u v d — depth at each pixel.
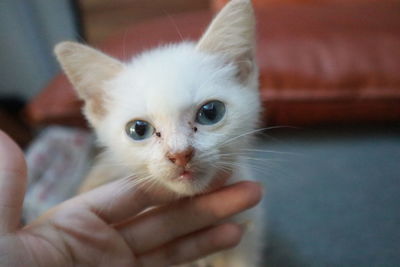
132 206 0.18
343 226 0.22
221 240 0.19
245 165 0.20
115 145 0.18
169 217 0.18
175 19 0.35
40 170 0.32
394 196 0.24
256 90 0.19
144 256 0.19
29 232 0.16
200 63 0.17
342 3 0.39
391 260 0.20
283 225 0.23
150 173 0.17
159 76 0.16
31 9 0.42
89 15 0.45
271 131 0.29
